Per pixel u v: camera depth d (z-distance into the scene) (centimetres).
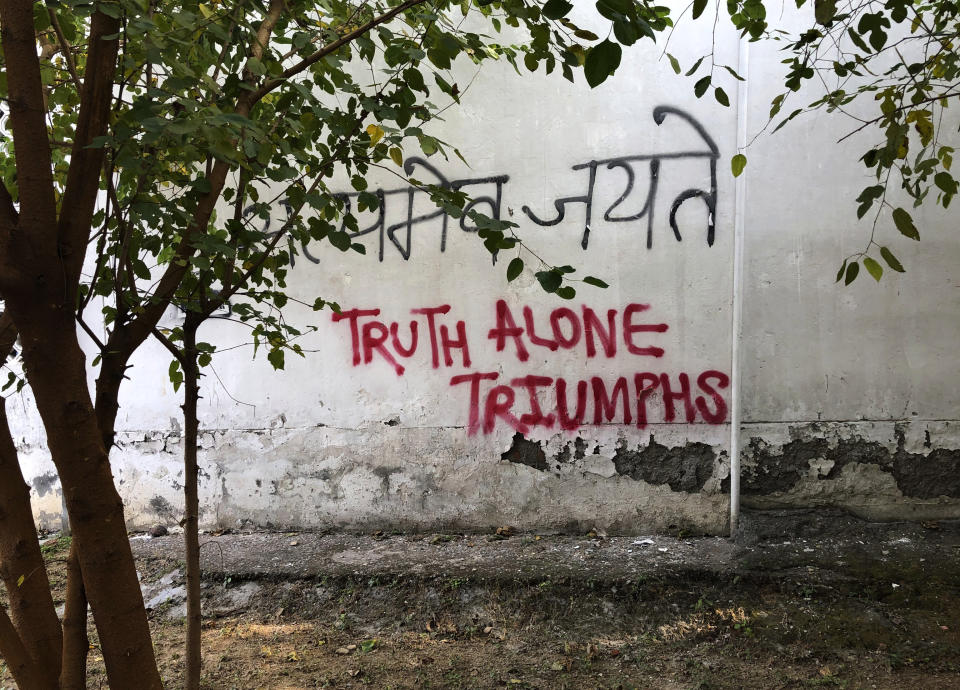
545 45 181
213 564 388
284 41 208
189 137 159
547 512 411
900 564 352
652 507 403
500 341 411
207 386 433
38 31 201
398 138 189
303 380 428
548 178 404
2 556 175
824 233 392
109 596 155
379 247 419
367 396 423
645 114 396
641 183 397
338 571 372
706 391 396
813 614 319
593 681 287
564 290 158
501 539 408
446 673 296
